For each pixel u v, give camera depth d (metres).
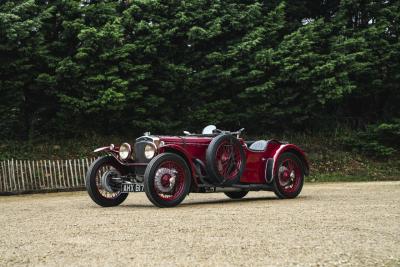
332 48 19.44
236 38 19.55
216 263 3.83
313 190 12.09
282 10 20.09
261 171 9.55
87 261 4.01
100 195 8.76
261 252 4.21
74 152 17.05
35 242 4.93
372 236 4.96
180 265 3.79
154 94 18.72
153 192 7.98
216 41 19.48
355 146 20.38
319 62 18.67
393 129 19.89
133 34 18.08
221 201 9.43
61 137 18.03
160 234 5.21
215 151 8.73
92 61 16.64
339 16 20.59
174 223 6.02
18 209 8.70
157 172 8.05
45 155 16.53
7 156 15.95
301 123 20.69
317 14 23.08
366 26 21.39
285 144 9.82
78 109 16.53
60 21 17.52
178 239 4.88
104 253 4.30
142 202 9.67
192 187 8.55
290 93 19.38
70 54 17.58
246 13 19.12
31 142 17.09
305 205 8.05
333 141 20.91
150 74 17.64
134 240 4.89
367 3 20.67
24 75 16.38
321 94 18.73
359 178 17.58
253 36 18.77
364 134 20.41
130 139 18.61
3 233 5.61
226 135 8.91
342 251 4.23
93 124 18.39
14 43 15.69
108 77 16.59
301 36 19.03
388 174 18.53
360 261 3.86
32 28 15.70
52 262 4.01
